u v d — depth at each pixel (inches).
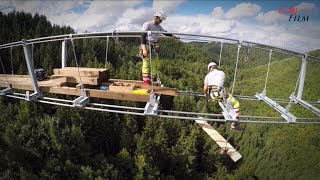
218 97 375.6
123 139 1888.5
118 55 4448.8
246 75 5324.8
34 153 1669.5
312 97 3627.0
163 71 4082.2
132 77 3065.9
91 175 1567.4
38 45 3767.2
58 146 1669.5
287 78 4424.2
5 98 2206.0
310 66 4554.6
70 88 388.2
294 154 2989.7
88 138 1963.6
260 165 2778.1
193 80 3959.2
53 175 1530.5
